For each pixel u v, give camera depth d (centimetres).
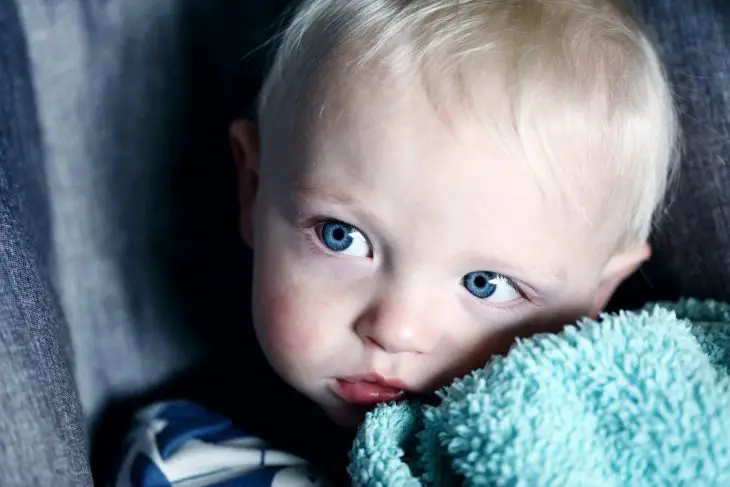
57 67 47
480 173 40
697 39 46
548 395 36
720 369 40
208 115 50
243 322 51
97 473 47
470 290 42
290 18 48
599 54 42
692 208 46
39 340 37
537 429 35
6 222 38
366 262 42
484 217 40
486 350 42
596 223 42
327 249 42
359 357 42
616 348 37
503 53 40
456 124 40
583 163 41
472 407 36
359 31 42
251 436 44
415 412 40
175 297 50
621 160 42
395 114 40
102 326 49
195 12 49
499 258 41
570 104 40
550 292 42
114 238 49
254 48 50
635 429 36
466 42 41
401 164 40
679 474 35
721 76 45
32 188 45
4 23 44
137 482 42
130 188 49
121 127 48
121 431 49
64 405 37
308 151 42
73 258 48
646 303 46
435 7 42
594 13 42
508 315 42
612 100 41
